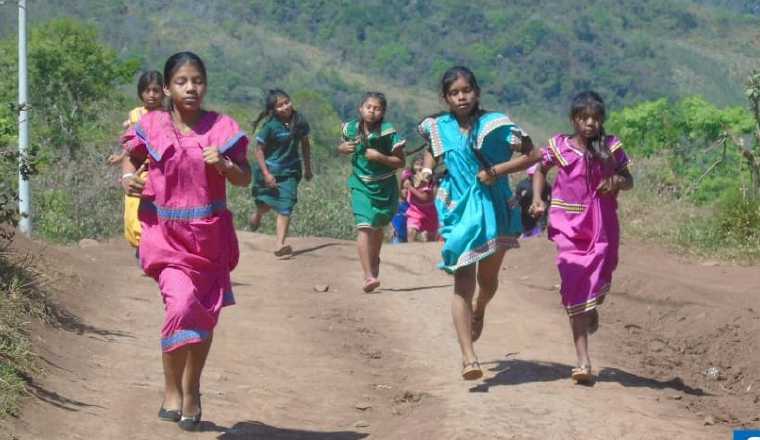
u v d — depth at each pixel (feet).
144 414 22.62
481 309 26.09
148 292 35.86
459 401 23.88
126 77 164.66
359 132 36.63
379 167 36.78
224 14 627.46
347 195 71.87
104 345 28.07
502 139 24.45
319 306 35.06
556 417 22.48
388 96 565.94
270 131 44.68
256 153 44.83
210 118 21.68
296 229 67.26
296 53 608.60
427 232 53.62
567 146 25.26
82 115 140.46
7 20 331.36
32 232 53.31
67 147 83.25
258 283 38.86
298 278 40.14
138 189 21.27
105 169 64.54
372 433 22.59
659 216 52.03
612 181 25.05
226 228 21.70
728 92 649.61
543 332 31.09
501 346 29.45
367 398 25.36
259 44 597.52
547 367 26.96
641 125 155.63
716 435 22.02
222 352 28.60
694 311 32.35
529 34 632.79
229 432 22.16
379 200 36.94
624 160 25.36
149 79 35.32
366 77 601.21
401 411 24.17
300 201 69.36
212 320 21.35
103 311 32.14
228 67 557.33
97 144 82.28
